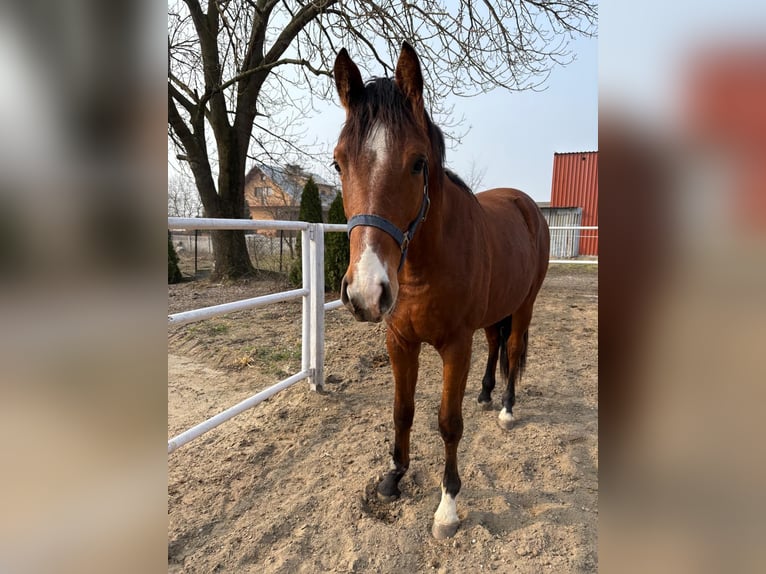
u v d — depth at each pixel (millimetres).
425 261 1817
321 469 2475
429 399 3367
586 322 5734
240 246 9430
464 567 1800
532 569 1771
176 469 2469
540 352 4535
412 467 2496
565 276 10164
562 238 15914
